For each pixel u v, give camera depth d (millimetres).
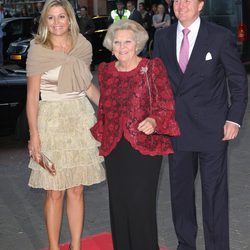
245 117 10141
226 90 4301
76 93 4391
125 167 3859
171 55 4242
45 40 4301
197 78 4172
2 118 8422
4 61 18766
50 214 4508
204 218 4402
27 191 6762
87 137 4387
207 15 15875
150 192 3893
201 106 4211
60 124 4316
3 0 26656
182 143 4258
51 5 4262
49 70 4285
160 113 3787
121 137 3832
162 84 3814
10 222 5777
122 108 3822
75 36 4371
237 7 15562
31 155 4344
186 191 4402
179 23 4219
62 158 4320
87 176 4402
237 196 6266
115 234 4012
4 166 7961
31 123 4312
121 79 3844
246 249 4945
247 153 8039
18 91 8438
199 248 4996
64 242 5234
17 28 20234
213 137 4230
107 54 18891
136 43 3801
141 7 19297
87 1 27688
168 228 5469
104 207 6086
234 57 4137
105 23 19328
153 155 3838
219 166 4293
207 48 4125
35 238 5355
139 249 3965
